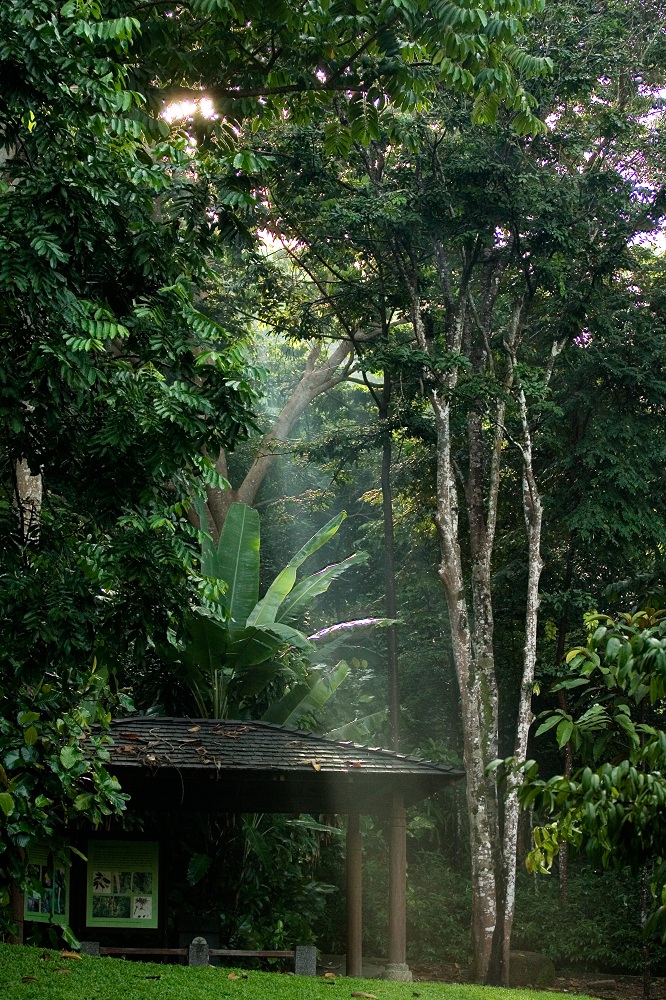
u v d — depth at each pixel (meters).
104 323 8.08
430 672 25.53
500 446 18.70
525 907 21.17
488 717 17.59
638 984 19.25
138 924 13.37
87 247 8.43
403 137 16.19
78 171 8.30
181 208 10.20
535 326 21.34
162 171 8.89
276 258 25.11
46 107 8.48
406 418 20.62
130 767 13.38
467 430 20.78
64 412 8.52
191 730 14.43
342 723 22.19
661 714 20.23
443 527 18.67
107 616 8.43
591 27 18.22
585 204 19.20
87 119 8.54
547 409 19.22
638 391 21.05
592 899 21.09
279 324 22.05
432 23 10.40
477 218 18.30
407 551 26.72
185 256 9.24
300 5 10.47
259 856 16.59
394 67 10.88
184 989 9.97
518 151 18.44
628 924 20.34
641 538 21.67
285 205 20.75
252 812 15.38
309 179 19.44
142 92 10.49
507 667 23.95
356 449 22.31
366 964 19.50
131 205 8.91
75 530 8.76
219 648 16.66
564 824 5.78
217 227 10.34
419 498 24.02
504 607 22.78
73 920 13.23
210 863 16.64
